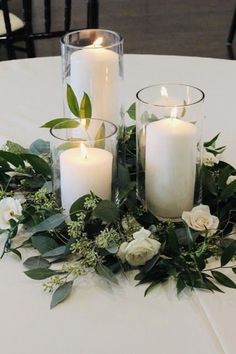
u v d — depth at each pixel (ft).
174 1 15.44
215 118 4.76
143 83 5.32
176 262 3.12
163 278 3.12
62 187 3.39
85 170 3.31
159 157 3.36
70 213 3.24
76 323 2.91
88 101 3.55
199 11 14.82
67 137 3.47
